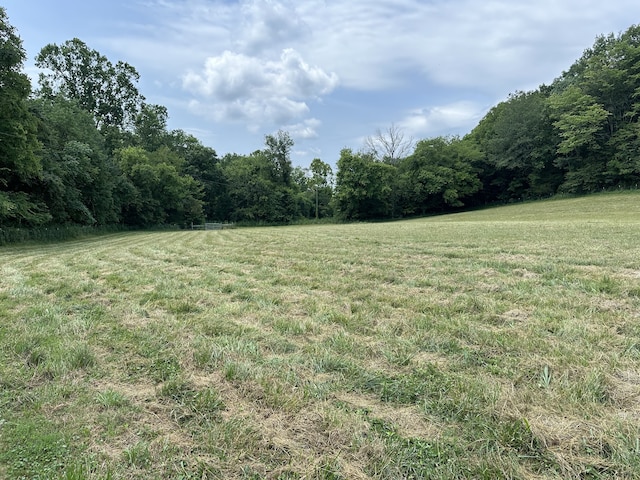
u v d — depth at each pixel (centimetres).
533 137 4506
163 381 259
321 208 6338
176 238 1867
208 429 200
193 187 4697
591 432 184
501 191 5109
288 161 5538
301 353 301
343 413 212
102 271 740
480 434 189
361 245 1128
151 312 430
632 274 541
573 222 1862
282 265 776
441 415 209
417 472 166
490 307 404
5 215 1554
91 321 392
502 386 235
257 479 165
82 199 2545
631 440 177
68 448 186
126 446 188
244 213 5266
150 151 4466
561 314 373
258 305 453
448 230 1666
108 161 3081
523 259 721
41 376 265
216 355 293
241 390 240
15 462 176
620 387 227
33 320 396
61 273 718
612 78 3812
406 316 392
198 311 434
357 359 288
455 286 520
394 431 196
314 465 171
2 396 237
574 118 3781
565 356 271
